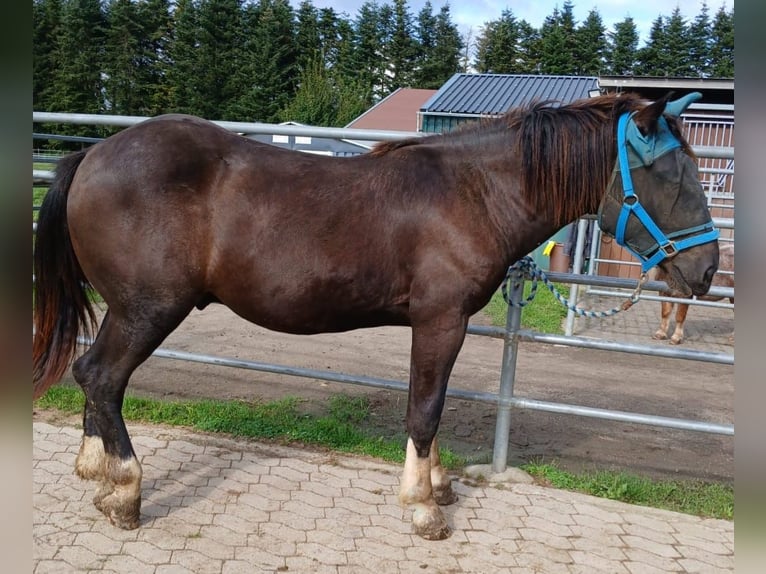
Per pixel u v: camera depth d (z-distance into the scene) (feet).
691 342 21.43
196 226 7.63
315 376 10.77
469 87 49.75
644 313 26.21
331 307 7.95
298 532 8.25
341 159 8.13
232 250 7.66
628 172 7.63
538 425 13.19
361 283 7.81
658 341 21.21
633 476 10.56
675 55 131.85
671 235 7.57
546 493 9.79
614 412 9.77
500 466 10.28
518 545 8.30
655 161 7.49
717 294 9.35
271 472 9.93
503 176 7.97
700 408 14.75
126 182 7.43
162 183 7.46
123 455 7.94
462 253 7.69
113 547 7.65
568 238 26.04
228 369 15.52
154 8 130.00
